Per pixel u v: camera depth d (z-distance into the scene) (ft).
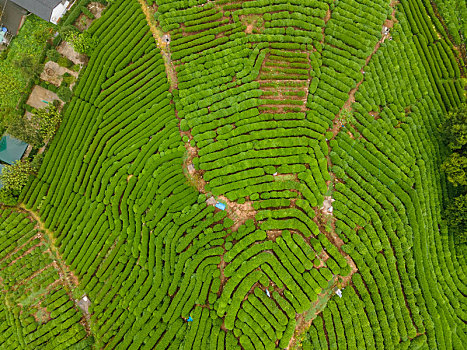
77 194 114.42
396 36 123.44
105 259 107.65
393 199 107.76
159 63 118.32
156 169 110.11
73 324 104.63
